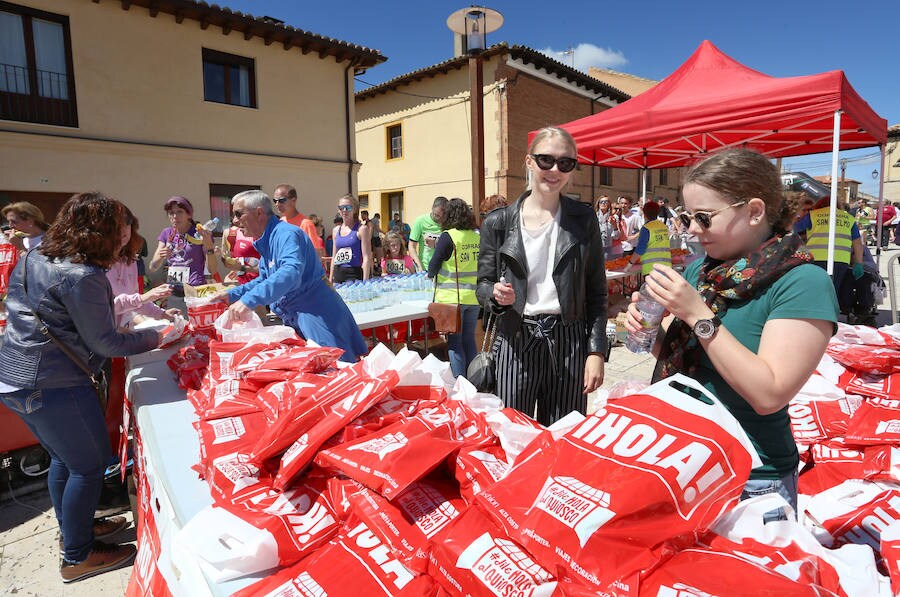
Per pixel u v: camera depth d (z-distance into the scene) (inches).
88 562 89.6
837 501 66.8
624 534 31.5
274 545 40.4
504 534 36.9
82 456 82.7
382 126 706.8
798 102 167.2
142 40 374.6
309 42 440.8
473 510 40.3
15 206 157.6
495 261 87.1
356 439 47.8
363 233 225.8
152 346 86.4
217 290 104.0
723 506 35.6
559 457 37.8
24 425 117.0
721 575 30.9
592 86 670.5
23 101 335.6
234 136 425.1
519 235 81.8
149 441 63.9
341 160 492.1
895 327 92.9
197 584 40.3
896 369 83.3
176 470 56.5
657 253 236.2
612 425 38.3
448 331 150.5
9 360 77.2
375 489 41.6
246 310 91.6
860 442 74.2
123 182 373.1
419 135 666.2
